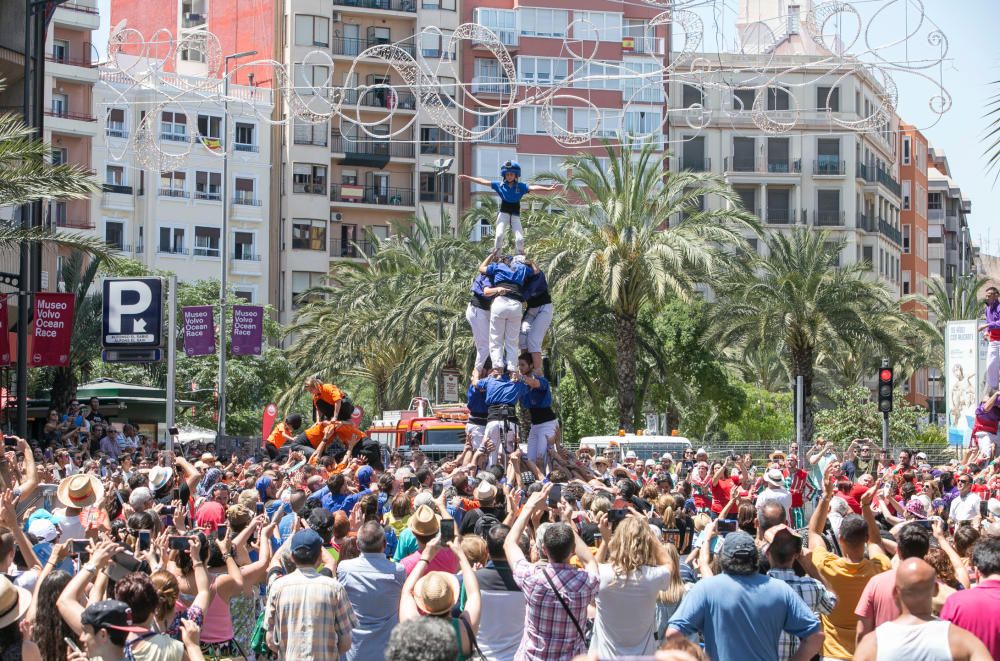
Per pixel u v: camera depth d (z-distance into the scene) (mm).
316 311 59531
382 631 9297
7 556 8391
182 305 65312
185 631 7258
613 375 46688
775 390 75875
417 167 83188
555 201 42594
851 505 15688
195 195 76062
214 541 10258
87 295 42688
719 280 45906
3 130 23781
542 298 19422
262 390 65250
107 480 16047
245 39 80000
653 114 82500
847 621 9188
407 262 56219
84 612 6980
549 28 82250
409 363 50188
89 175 23688
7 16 35531
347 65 81938
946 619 7457
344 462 19922
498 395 18781
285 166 80562
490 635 9117
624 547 8211
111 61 41781
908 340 61125
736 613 7570
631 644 8172
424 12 82688
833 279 46969
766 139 86125
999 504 14320
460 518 12320
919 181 108750
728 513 16969
